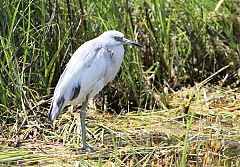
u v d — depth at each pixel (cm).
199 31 1498
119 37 1132
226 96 1372
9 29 1239
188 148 1070
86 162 1041
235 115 1258
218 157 1063
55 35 1322
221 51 1495
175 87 1436
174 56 1458
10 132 1171
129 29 1372
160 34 1430
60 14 1330
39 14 1329
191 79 1475
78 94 1115
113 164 991
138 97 1333
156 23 1436
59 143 1148
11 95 1247
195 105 1328
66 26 1333
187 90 1405
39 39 1311
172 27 1508
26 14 1317
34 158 1062
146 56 1440
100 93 1313
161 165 1000
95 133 1186
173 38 1431
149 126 1222
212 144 1082
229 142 1143
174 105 1339
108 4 1348
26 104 1241
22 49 1300
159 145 1115
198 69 1484
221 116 1274
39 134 1176
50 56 1323
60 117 1238
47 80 1305
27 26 1318
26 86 1258
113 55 1131
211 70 1495
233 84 1448
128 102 1320
